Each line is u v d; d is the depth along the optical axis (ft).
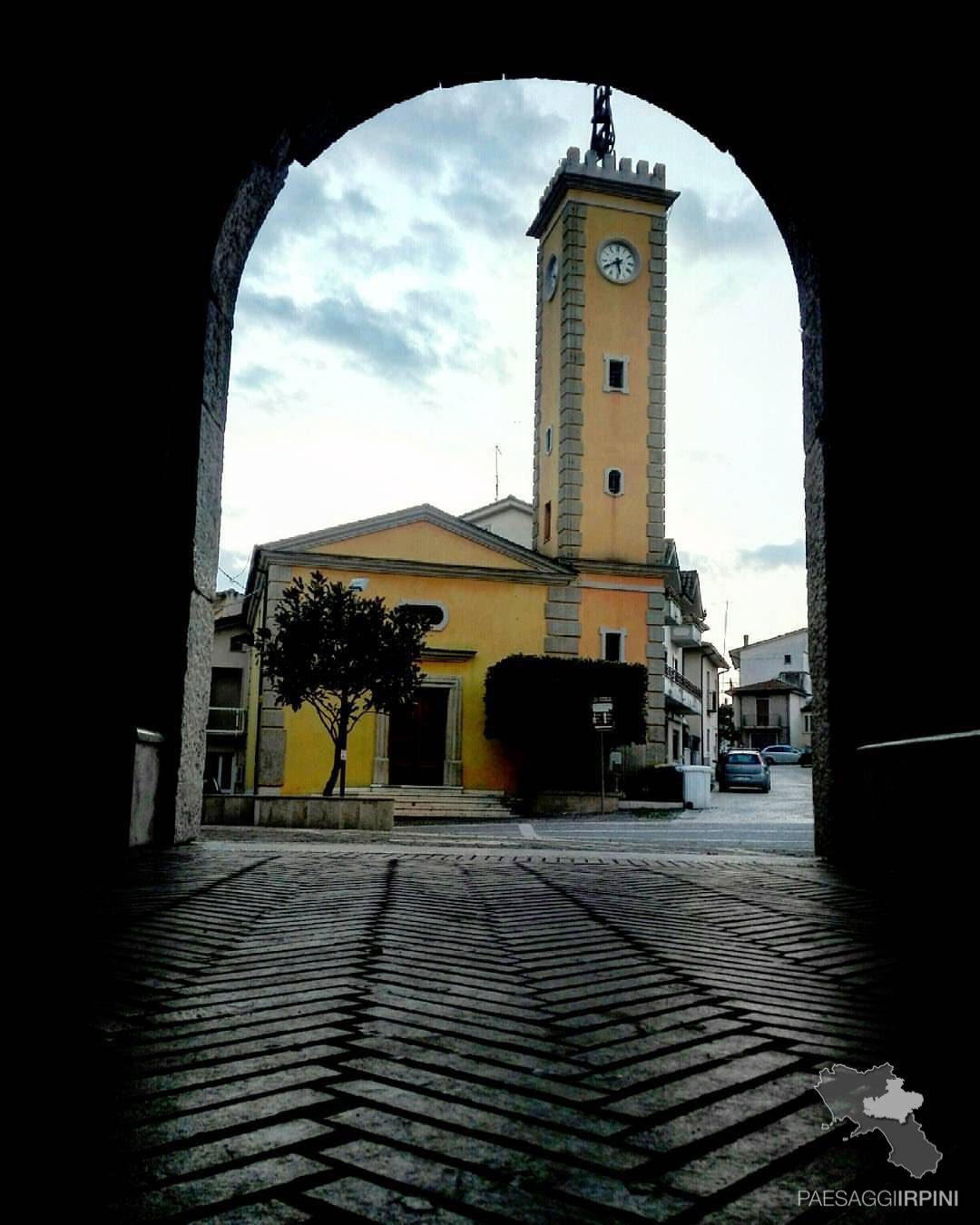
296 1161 5.12
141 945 11.43
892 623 24.63
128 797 22.31
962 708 23.94
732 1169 5.15
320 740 80.64
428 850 27.50
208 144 25.27
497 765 85.20
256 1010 8.34
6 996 8.76
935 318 24.23
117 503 24.13
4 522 22.22
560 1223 4.49
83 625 23.03
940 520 24.35
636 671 83.10
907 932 13.47
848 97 24.91
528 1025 8.01
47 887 16.75
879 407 25.11
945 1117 5.98
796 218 27.27
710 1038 7.72
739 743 268.21
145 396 24.66
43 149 22.81
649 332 98.53
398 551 87.20
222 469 27.43
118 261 24.54
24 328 22.93
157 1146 5.30
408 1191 4.80
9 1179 4.87
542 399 103.86
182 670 24.90
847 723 24.72
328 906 15.12
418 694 85.46
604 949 11.73
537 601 89.35
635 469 95.96
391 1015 8.24
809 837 48.34
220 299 26.40
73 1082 6.38
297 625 52.95
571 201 98.02
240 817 49.83
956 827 14.70
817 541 26.27
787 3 24.09
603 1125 5.74
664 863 24.58
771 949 11.95
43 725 21.71
